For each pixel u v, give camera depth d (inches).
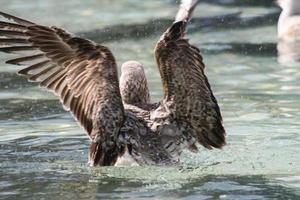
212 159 492.4
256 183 443.5
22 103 642.8
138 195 422.6
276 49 809.5
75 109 445.1
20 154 507.2
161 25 919.0
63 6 1034.7
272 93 649.6
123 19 956.6
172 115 458.6
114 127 441.1
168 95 455.8
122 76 481.7
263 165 479.5
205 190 430.9
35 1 1064.8
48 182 449.1
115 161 453.1
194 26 916.6
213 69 736.3
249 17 955.3
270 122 569.6
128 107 471.8
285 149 509.7
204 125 460.8
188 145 464.8
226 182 445.7
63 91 444.5
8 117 600.1
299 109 600.1
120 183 442.9
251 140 529.3
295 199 415.2
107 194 425.1
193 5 446.3
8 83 707.4
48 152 511.2
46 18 964.0
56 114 608.1
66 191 431.5
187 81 445.1
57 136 549.0
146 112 467.8
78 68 439.8
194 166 475.5
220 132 465.1
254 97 638.5
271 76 703.7
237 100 631.2
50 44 438.3
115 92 440.1
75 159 495.5
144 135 457.7
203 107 453.7
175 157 464.8
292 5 886.4
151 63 757.9
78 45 435.5
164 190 431.2
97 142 445.4
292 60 759.1
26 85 700.7
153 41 850.1
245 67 739.4
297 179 451.2
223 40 850.8
